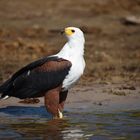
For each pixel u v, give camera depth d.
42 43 27.48
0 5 36.31
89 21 33.53
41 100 17.42
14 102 17.12
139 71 22.48
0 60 23.69
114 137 13.21
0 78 20.23
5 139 13.02
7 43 26.66
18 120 15.08
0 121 14.96
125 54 26.11
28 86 15.20
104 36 30.55
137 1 36.66
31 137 13.21
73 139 13.07
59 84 15.05
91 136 13.32
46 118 15.31
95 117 15.41
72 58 15.06
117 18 34.22
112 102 17.39
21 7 36.09
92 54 25.91
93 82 20.14
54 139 13.04
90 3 36.59
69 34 15.12
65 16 34.44
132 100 17.66
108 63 24.02
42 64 15.14
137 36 30.58
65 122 14.82
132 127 14.21
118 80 20.64
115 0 36.56
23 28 31.39
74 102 17.28
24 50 25.95
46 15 34.53
